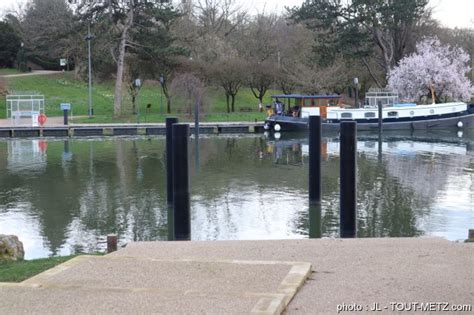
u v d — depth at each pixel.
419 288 8.75
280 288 8.62
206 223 20.02
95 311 7.66
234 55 74.50
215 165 34.16
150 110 69.81
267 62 72.38
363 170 31.58
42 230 19.30
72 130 55.31
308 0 70.19
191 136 54.28
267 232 18.84
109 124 58.12
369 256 10.93
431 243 12.17
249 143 47.81
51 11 85.50
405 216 20.52
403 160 35.75
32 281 9.27
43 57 91.31
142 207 22.66
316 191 21.45
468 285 8.88
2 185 27.94
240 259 10.88
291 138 52.00
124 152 41.59
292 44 76.38
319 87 70.06
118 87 64.69
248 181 28.30
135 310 7.65
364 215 20.69
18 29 94.50
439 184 26.73
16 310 7.78
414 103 62.66
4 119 63.34
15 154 40.69
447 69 66.56
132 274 9.61
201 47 74.44
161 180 29.02
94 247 17.12
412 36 73.56
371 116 56.00
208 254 11.41
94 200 24.12
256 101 80.19
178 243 12.76
